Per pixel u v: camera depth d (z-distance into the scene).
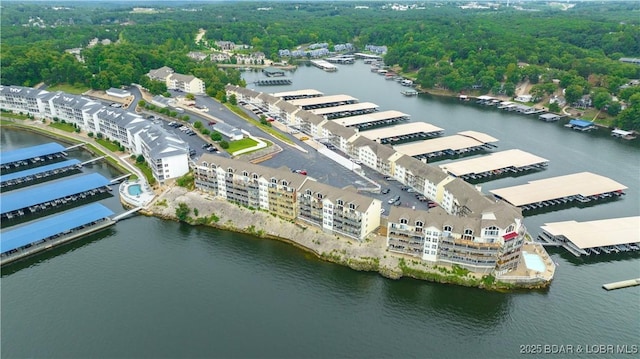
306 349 161.62
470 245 190.38
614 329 170.38
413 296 189.38
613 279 198.50
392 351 161.88
